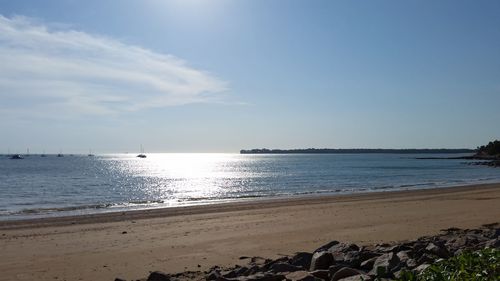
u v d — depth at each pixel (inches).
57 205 1135.6
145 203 1151.0
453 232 544.4
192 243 529.7
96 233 611.8
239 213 818.8
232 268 390.0
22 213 925.8
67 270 407.5
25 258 457.4
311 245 506.9
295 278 300.8
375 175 2588.6
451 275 220.1
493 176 2479.1
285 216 767.1
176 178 2501.2
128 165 5108.3
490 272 222.1
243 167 4266.7
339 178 2310.5
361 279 265.1
